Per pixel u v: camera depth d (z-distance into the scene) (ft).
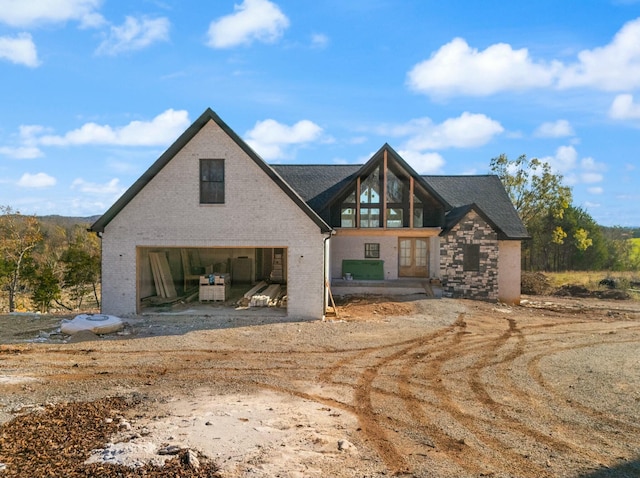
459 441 23.59
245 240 54.90
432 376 35.17
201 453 19.92
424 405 28.96
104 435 21.76
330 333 48.70
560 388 32.60
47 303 127.24
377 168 76.54
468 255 73.36
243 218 54.90
